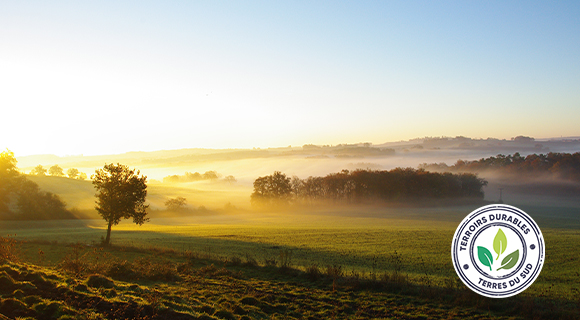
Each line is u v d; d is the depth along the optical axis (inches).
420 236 2089.1
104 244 1422.2
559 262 1268.5
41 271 538.0
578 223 2999.5
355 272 969.5
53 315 382.0
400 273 989.8
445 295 661.9
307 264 1160.8
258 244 1696.6
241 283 730.2
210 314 487.2
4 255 624.1
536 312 568.4
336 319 535.8
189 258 1014.4
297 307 589.9
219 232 2341.3
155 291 540.1
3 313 371.2
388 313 578.2
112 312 417.4
